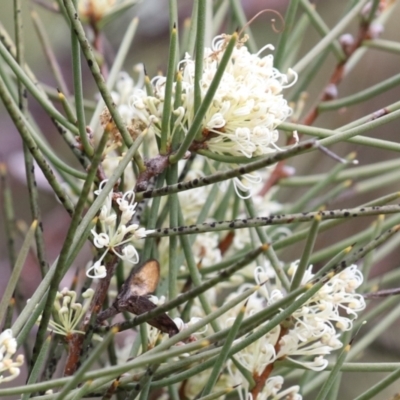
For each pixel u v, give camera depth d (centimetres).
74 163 68
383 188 65
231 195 41
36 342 33
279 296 34
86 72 68
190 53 36
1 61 36
